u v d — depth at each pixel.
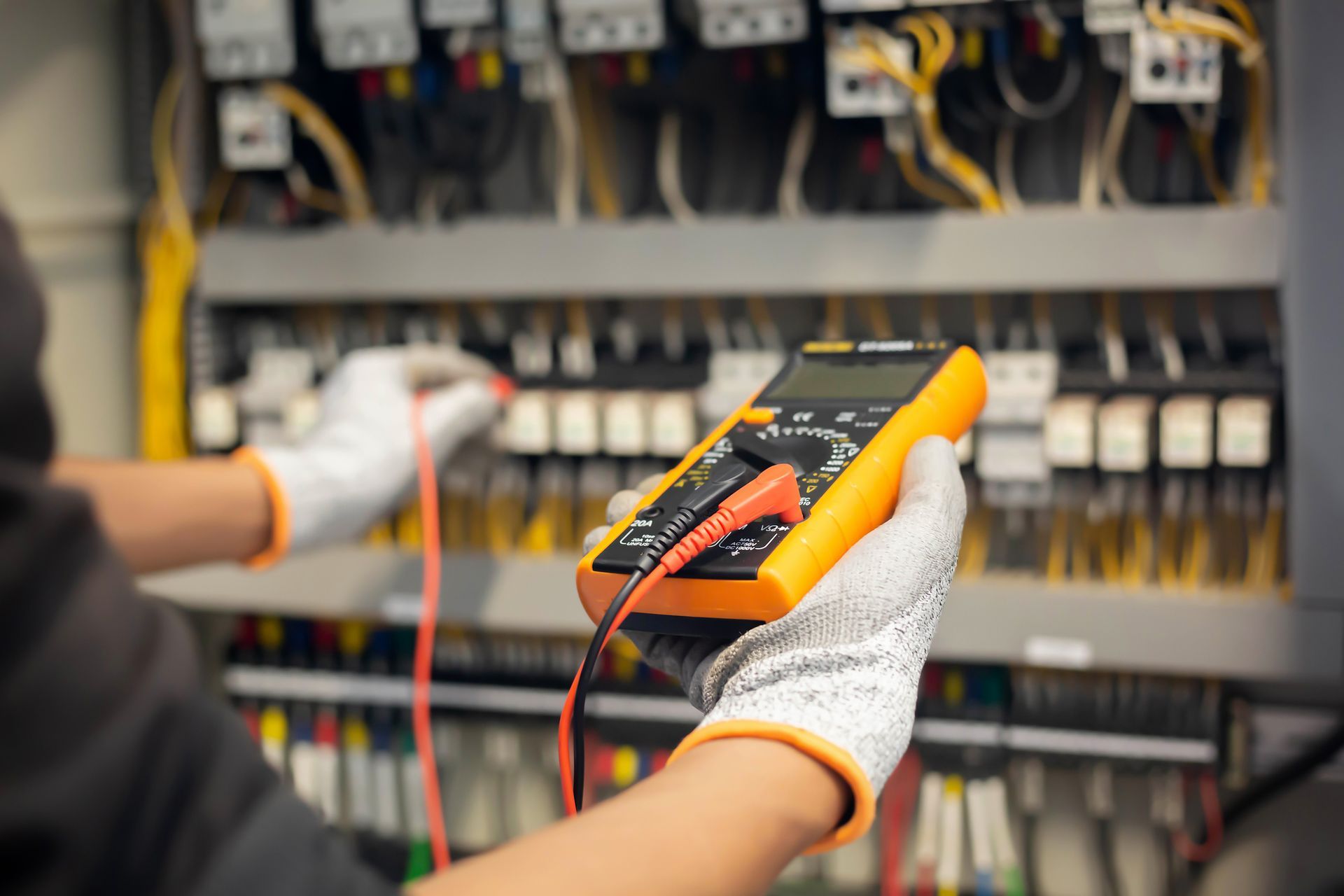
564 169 1.33
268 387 1.39
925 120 1.14
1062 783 1.37
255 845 0.24
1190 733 1.24
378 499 1.08
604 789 1.40
